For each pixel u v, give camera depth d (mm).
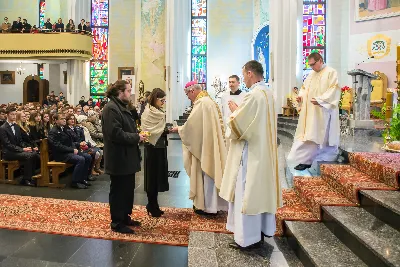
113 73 22406
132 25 22328
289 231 3713
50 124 9266
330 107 5266
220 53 22000
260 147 3410
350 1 16000
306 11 18625
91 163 8062
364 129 8078
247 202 3336
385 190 3615
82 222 4988
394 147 5273
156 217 5227
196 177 4875
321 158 5680
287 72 16125
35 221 5012
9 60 19922
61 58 19109
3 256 3918
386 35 14898
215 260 3355
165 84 21047
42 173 7305
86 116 11664
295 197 4820
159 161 5172
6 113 7996
